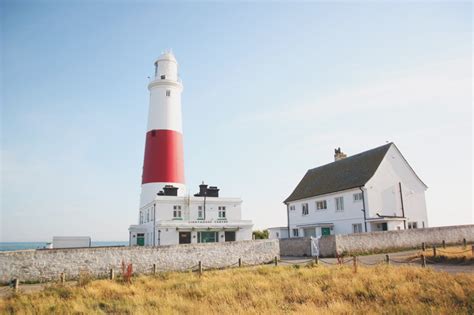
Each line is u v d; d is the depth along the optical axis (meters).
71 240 41.12
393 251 30.70
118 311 12.29
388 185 36.72
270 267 21.91
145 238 41.34
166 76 45.06
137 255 23.75
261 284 15.43
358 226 35.94
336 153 47.38
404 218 35.41
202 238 37.66
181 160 43.75
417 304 10.95
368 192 35.38
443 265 20.25
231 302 12.52
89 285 17.28
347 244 29.14
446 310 10.04
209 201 40.06
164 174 41.78
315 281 15.80
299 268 20.73
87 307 12.93
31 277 21.14
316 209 42.09
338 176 41.78
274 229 47.91
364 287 13.94
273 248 28.25
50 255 21.75
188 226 36.84
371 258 26.33
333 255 28.61
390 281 14.52
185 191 43.38
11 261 20.89
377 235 30.52
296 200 45.41
